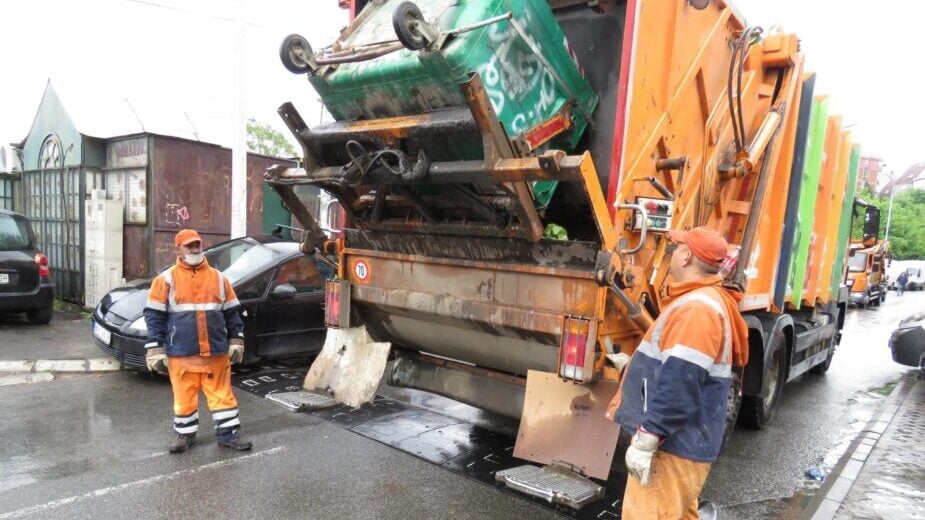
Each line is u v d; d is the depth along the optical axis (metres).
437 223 4.29
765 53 4.95
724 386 2.74
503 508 3.88
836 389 8.11
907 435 5.80
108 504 3.75
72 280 10.62
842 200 7.33
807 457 5.30
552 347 3.97
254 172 10.92
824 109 6.02
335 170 4.16
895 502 4.22
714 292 2.75
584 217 4.08
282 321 6.81
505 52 3.42
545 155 3.18
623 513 2.87
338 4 4.88
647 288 3.87
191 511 3.71
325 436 5.02
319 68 4.02
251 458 4.53
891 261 33.38
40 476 4.11
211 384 4.65
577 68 3.84
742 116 4.75
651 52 3.75
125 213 9.91
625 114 3.58
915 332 8.11
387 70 3.61
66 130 10.51
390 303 4.61
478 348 4.43
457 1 3.44
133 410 5.48
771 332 5.52
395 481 4.21
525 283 3.89
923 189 61.47
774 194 5.30
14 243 8.58
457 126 3.44
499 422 5.45
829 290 7.61
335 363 4.85
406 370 5.02
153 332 4.46
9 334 8.22
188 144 9.85
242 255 7.25
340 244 5.01
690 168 4.26
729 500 4.34
